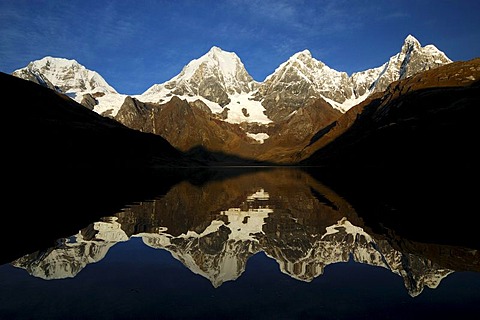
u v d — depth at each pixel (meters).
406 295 18.95
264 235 36.94
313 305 17.78
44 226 38.19
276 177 157.75
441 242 30.55
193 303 18.19
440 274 22.30
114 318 16.25
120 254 28.39
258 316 16.53
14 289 20.03
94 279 22.02
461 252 27.30
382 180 111.06
